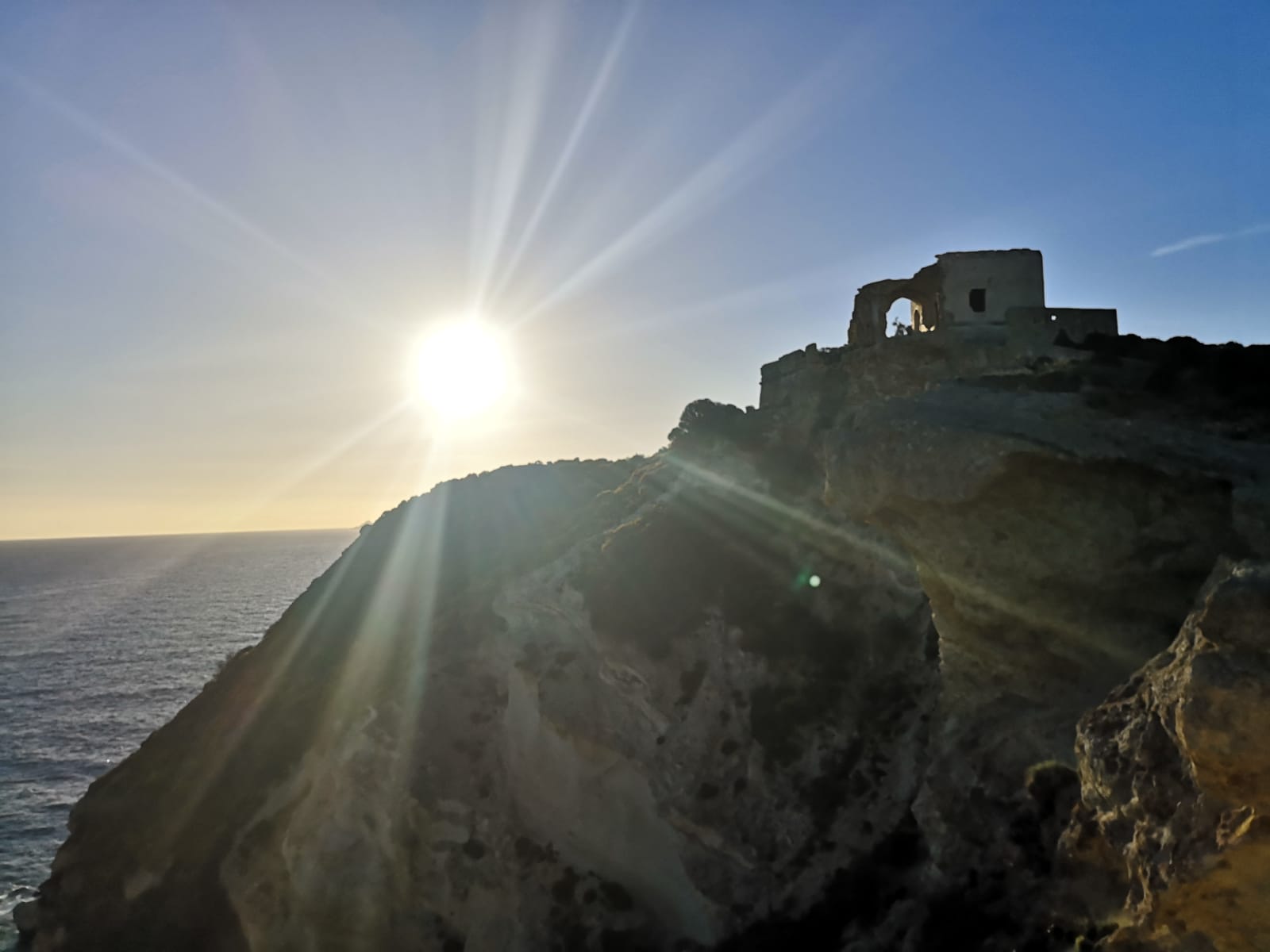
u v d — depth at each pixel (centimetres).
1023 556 1842
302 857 3372
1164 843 1105
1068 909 1516
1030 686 1964
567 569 3594
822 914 2391
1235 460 1603
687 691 2995
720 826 2722
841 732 2745
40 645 13550
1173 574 1688
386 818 3312
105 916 3900
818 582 3147
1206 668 1013
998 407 1927
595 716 3116
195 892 3738
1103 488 1720
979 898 1848
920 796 2138
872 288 4022
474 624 3834
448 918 3122
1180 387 2456
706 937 2655
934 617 2144
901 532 1994
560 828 3077
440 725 3488
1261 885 994
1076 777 1766
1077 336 3231
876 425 1983
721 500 3659
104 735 8206
